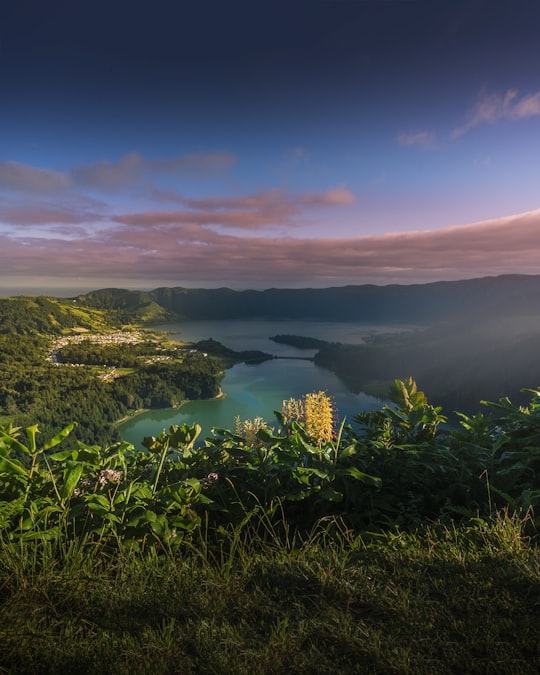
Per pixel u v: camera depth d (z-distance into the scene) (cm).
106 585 228
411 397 461
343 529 303
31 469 307
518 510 289
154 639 187
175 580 235
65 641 189
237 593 222
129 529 273
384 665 171
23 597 218
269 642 184
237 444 388
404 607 202
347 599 215
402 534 272
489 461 356
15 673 176
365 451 362
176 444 381
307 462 341
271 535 294
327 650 183
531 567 220
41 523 275
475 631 185
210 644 185
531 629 185
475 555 239
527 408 435
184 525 279
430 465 343
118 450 337
